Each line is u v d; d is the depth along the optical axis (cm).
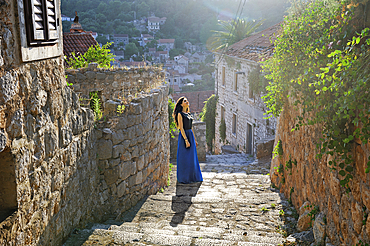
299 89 393
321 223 341
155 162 616
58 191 311
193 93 3794
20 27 232
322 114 288
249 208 504
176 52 12600
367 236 242
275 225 438
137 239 338
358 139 256
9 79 221
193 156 713
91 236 342
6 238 214
